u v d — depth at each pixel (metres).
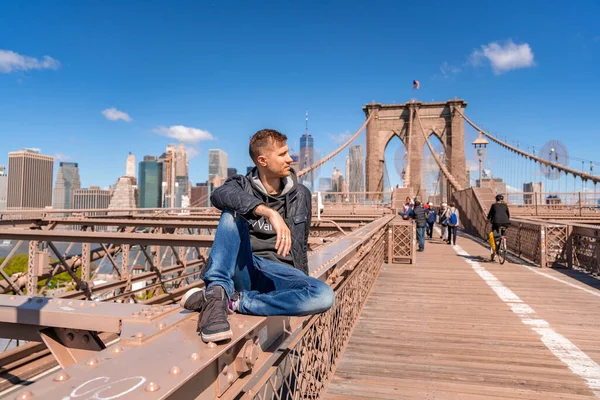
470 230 22.42
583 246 9.34
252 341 1.58
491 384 3.39
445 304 6.16
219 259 1.70
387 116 59.50
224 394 1.41
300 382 2.39
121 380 0.96
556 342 4.45
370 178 58.38
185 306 1.64
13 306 1.80
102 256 9.18
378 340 4.49
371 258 7.11
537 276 8.66
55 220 8.88
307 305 1.64
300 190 2.02
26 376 4.23
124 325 1.56
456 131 56.81
